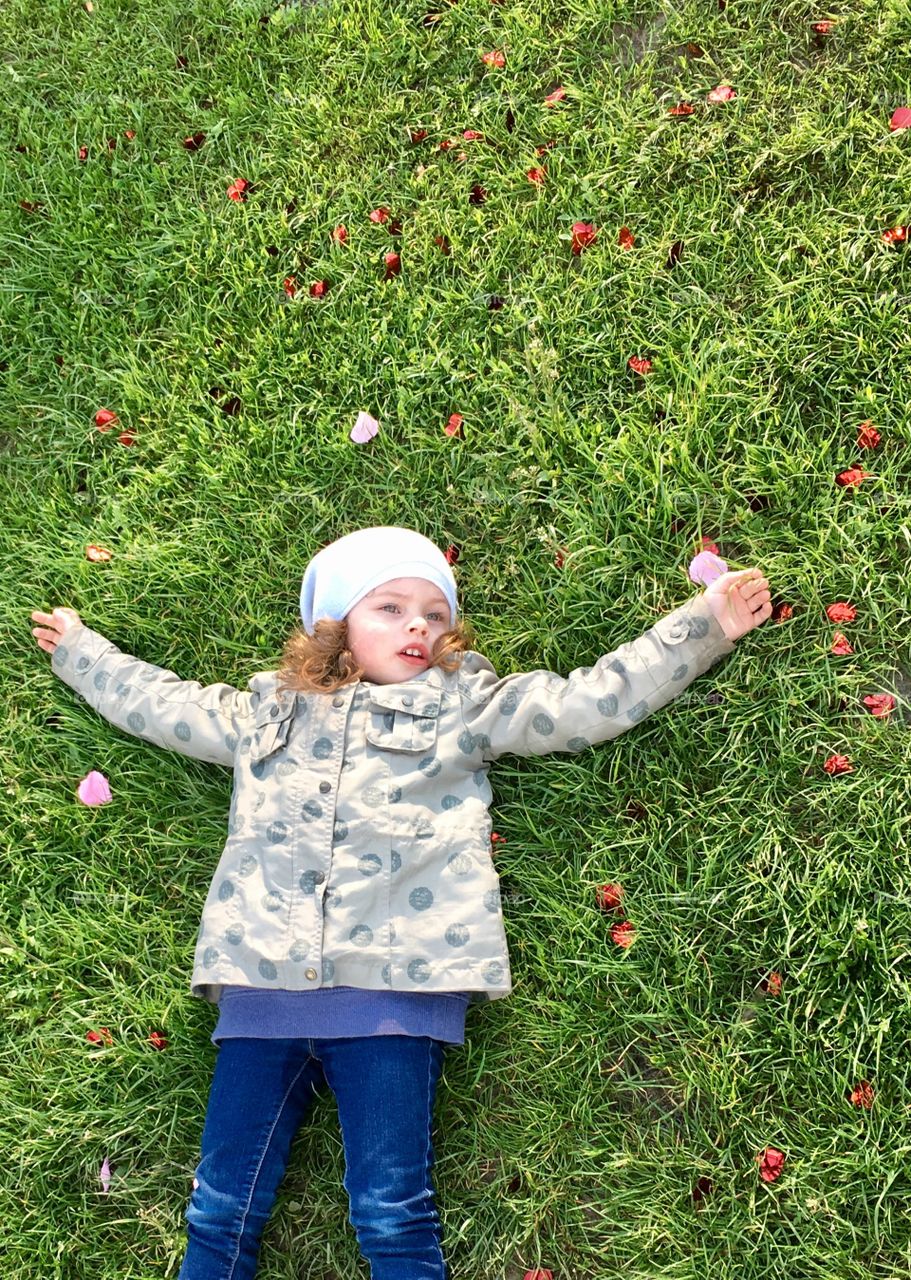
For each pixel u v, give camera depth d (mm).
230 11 2984
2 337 2838
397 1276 1819
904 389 2324
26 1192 2217
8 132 3023
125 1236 2188
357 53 2859
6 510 2701
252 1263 1953
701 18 2650
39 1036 2316
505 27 2758
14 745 2510
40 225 2918
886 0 2539
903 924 2074
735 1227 2006
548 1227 2094
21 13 3100
